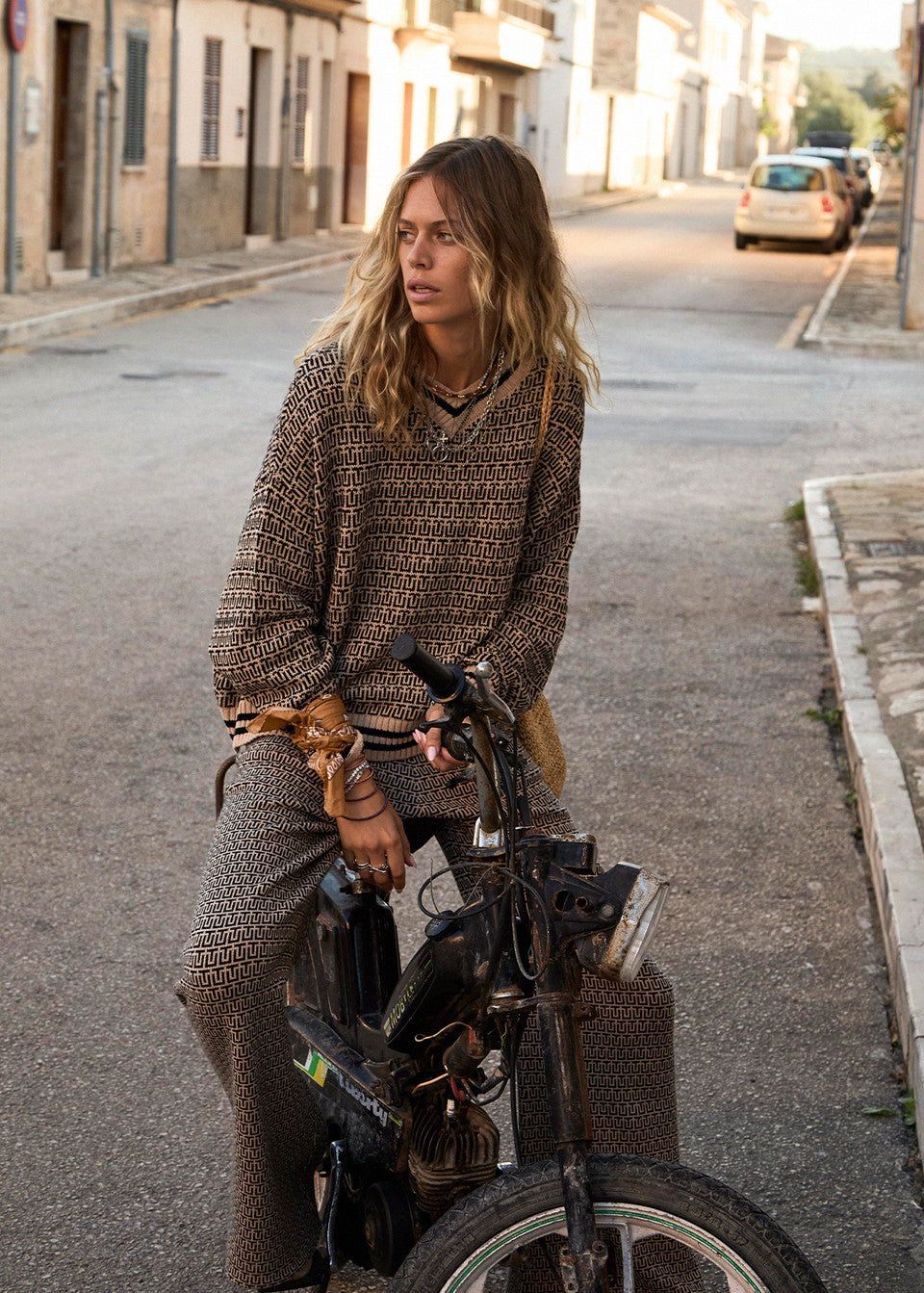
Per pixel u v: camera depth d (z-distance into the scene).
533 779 2.63
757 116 107.25
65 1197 3.13
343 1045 2.59
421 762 2.58
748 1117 3.45
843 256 32.75
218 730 5.86
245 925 2.30
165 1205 3.11
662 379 16.27
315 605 2.53
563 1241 2.31
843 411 14.45
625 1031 2.50
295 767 2.49
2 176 19.41
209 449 11.59
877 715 5.74
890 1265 2.97
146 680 6.39
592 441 12.65
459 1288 2.00
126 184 22.86
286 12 27.61
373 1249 2.42
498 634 2.59
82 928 4.27
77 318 18.50
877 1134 3.39
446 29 34.84
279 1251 2.46
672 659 6.89
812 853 4.89
